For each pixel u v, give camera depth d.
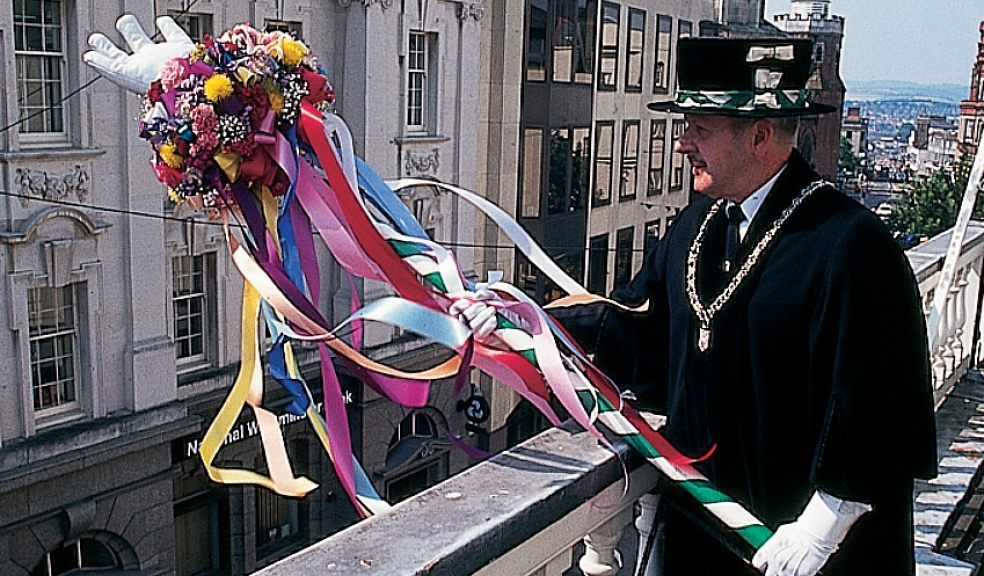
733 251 1.98
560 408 2.00
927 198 29.53
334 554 1.44
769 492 1.89
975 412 4.20
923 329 1.76
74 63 9.62
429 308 1.85
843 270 1.75
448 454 14.87
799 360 1.83
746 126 1.89
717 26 23.97
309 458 12.74
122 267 10.34
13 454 9.42
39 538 9.80
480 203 2.18
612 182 19.73
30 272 9.48
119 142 10.12
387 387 2.01
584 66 17.58
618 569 2.15
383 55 12.73
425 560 1.43
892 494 1.71
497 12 15.04
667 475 1.91
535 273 16.44
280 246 2.05
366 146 12.64
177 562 11.71
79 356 10.16
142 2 9.99
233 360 11.76
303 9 11.94
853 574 1.80
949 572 2.88
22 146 9.35
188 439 11.20
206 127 1.99
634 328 2.22
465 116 14.48
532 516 1.65
